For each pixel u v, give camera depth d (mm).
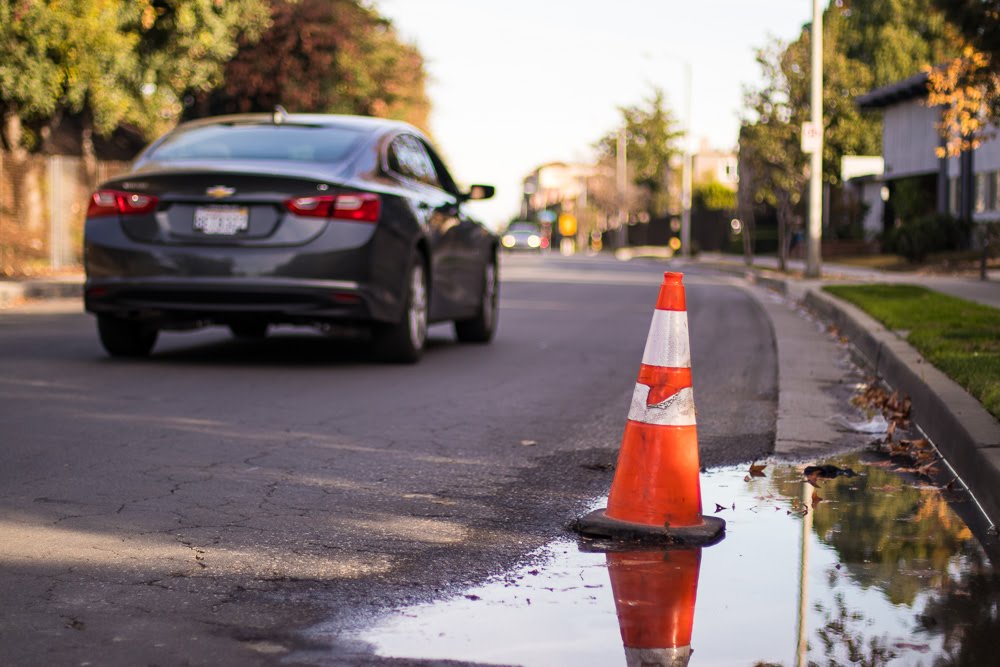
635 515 4500
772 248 51406
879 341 9688
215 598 3658
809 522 4680
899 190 35938
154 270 8750
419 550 4238
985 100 14617
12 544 4219
